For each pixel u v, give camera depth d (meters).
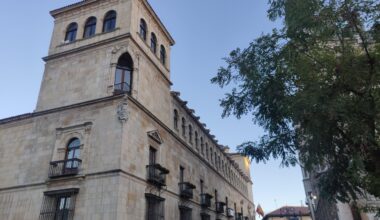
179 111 29.52
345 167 11.19
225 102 13.09
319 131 10.15
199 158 32.47
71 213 16.75
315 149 10.88
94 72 21.59
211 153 38.44
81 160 18.23
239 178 51.31
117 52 21.66
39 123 21.25
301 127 11.11
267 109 12.12
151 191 20.03
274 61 11.72
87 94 20.84
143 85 22.44
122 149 17.75
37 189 18.64
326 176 12.38
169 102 27.25
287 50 11.17
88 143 18.72
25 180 19.42
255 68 12.02
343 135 10.45
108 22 23.91
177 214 23.59
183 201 25.27
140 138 20.19
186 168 28.02
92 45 22.67
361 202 17.03
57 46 24.19
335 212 24.12
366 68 9.90
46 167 19.14
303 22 10.38
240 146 12.81
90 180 17.44
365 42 10.02
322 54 10.84
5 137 22.48
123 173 17.28
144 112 21.48
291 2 10.88
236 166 49.91
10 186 19.77
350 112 9.58
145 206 18.92
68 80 22.14
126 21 22.86
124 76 21.59
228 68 13.01
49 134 20.44
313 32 10.77
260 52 12.12
